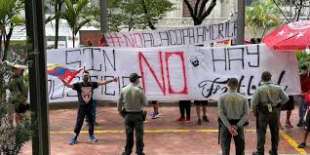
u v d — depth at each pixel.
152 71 13.79
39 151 7.29
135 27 27.36
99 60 14.03
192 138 12.48
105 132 13.19
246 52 13.33
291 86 13.08
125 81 13.95
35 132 6.84
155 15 26.70
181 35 16.86
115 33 16.77
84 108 11.87
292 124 13.88
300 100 13.37
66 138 12.55
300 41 12.03
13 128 6.09
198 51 13.59
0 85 5.98
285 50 12.47
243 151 9.33
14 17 16.11
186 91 13.71
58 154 11.07
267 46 13.12
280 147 11.59
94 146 11.77
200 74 13.62
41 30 7.16
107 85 13.99
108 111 15.98
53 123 14.34
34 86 7.23
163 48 13.70
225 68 13.49
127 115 10.15
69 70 14.12
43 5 7.16
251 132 12.99
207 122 14.23
